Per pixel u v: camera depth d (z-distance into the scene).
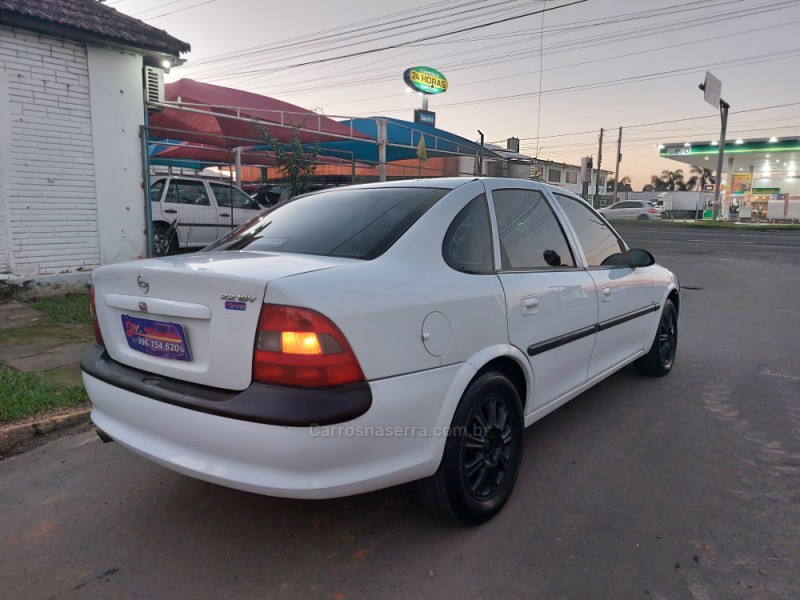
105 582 2.45
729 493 3.16
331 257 2.67
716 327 7.35
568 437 3.91
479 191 3.21
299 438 2.12
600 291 3.85
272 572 2.51
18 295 7.70
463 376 2.62
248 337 2.21
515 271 3.16
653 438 3.89
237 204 12.40
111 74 8.36
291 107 12.73
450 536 2.76
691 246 19.70
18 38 7.45
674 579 2.44
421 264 2.66
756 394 4.75
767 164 44.97
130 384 2.55
